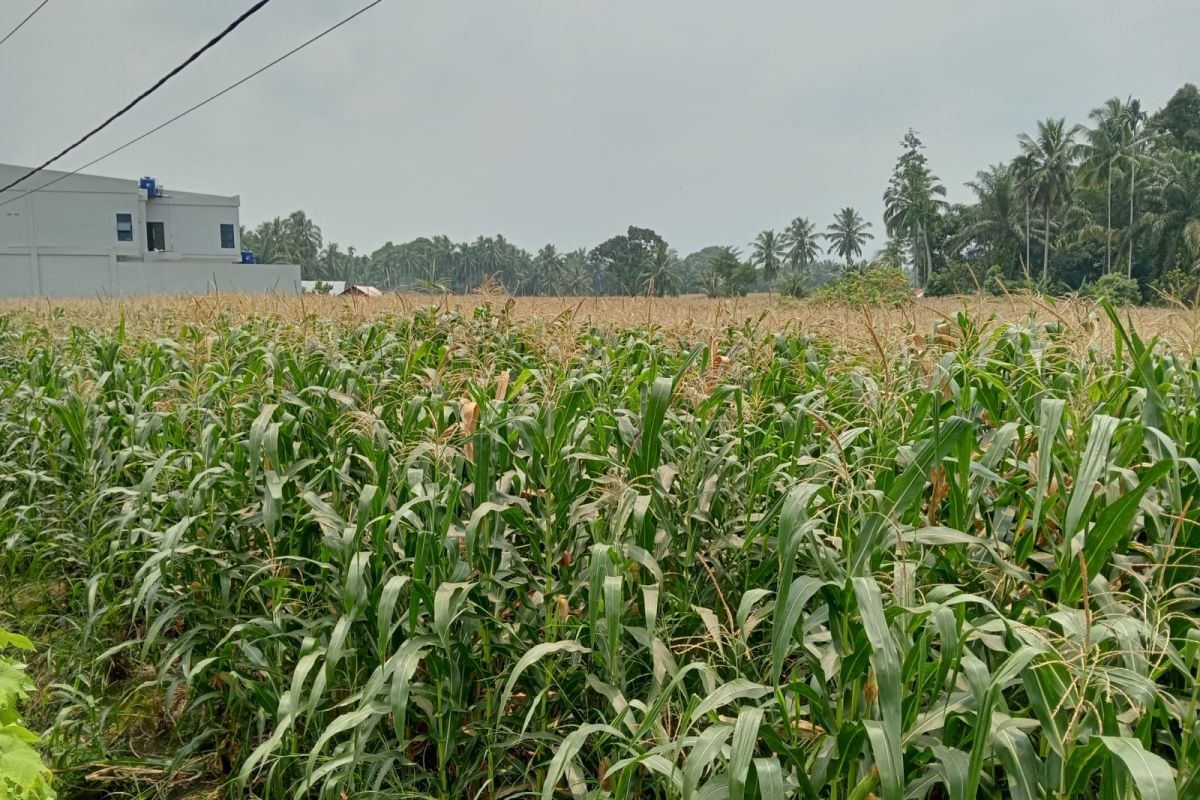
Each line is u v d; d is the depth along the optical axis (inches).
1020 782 82.4
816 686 105.5
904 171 3068.4
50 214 1876.2
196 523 178.4
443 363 226.4
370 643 148.4
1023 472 147.2
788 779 100.0
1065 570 106.8
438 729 132.3
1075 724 81.7
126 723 186.1
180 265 1846.7
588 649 123.6
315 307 500.7
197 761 170.7
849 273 917.2
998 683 77.0
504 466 157.6
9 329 587.5
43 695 179.6
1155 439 122.6
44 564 259.4
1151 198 2268.7
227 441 186.5
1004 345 213.9
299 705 140.8
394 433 201.9
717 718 102.9
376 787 132.1
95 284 1914.4
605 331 380.2
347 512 184.1
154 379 285.9
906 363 200.4
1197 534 115.3
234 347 312.7
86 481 241.6
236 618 165.9
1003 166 2753.4
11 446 281.0
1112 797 80.7
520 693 143.4
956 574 127.3
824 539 129.2
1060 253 2581.2
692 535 144.9
